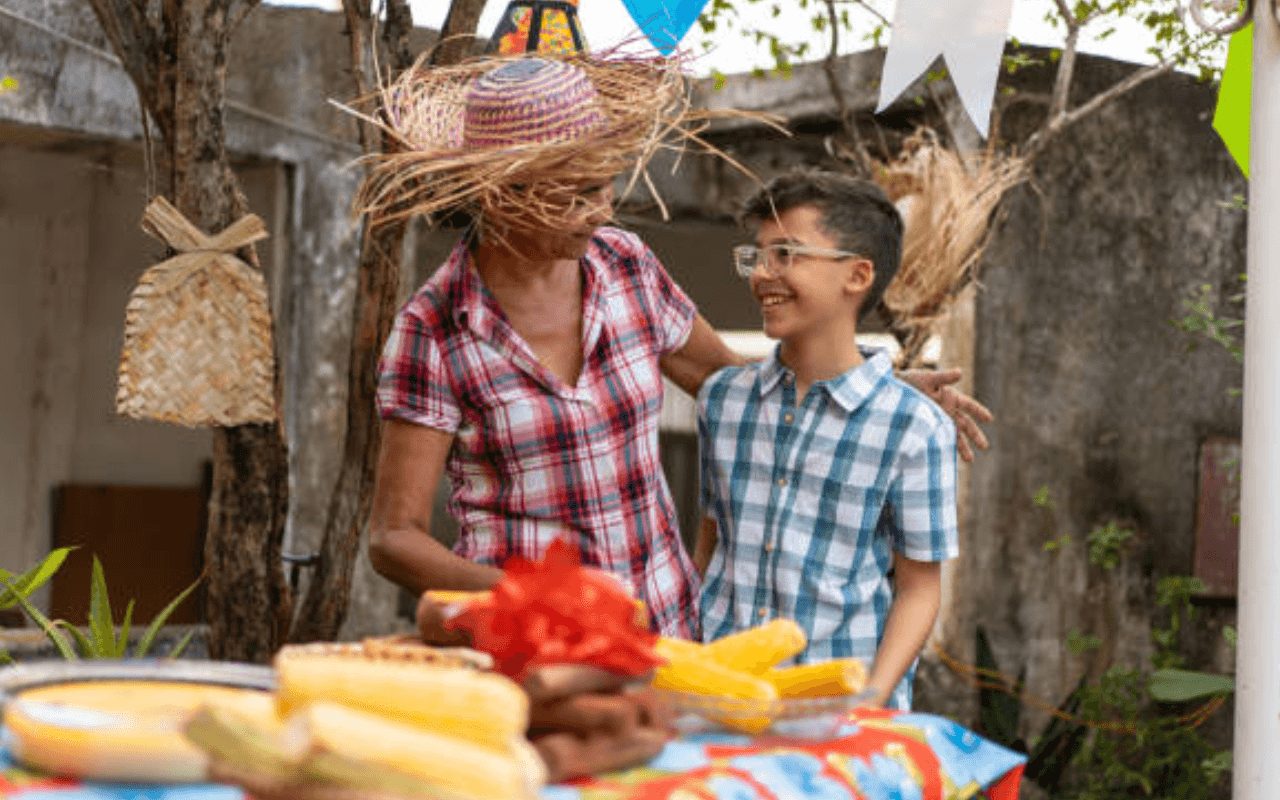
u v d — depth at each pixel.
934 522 2.71
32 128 6.23
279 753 1.39
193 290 3.94
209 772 1.47
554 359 2.64
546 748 1.61
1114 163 6.85
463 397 2.58
